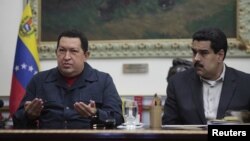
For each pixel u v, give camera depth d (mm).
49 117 2918
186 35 4176
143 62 4195
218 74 2844
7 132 1722
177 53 4133
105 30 4285
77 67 3014
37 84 3088
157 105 2186
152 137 1681
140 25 4238
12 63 4367
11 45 4391
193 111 2754
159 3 4223
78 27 4324
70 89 3002
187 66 3498
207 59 2754
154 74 4176
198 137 1670
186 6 4191
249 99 2758
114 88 3111
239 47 4051
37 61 4129
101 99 3014
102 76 3125
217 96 2828
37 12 4352
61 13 4355
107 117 2533
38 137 1707
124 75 4215
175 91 2883
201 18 4168
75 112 2875
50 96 2982
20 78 4027
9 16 4410
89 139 1699
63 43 3008
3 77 4367
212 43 2736
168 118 2840
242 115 2145
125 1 4273
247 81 2824
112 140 1696
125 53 4203
